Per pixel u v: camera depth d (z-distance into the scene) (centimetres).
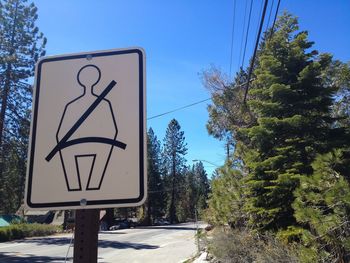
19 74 3291
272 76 1148
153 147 7838
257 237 1084
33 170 211
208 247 1354
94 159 208
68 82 220
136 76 218
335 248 674
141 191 203
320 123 1130
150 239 3256
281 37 1206
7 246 2720
